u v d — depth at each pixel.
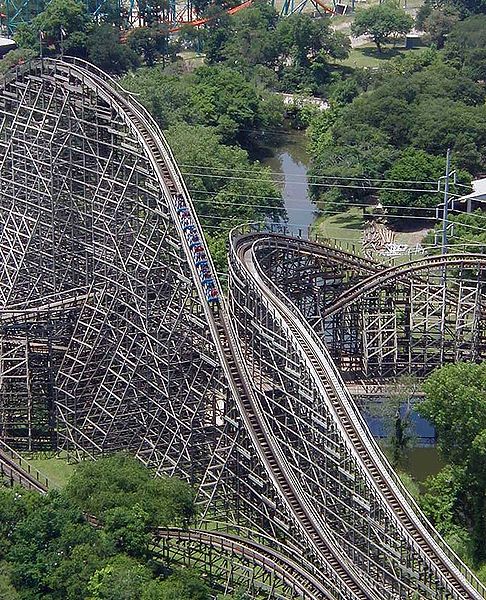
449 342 181.88
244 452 140.00
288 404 145.62
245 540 128.62
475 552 134.75
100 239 166.88
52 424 161.88
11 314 159.88
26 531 123.19
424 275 175.00
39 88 177.62
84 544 122.00
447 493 140.88
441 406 140.38
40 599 117.88
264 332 148.62
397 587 124.19
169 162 159.00
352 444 130.00
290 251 176.00
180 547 129.00
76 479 132.00
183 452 147.62
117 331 160.38
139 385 157.00
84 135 166.75
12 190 180.62
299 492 132.88
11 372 162.62
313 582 121.19
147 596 113.31
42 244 175.50
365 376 177.62
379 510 128.12
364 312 178.50
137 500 128.50
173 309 157.50
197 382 152.25
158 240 164.88
